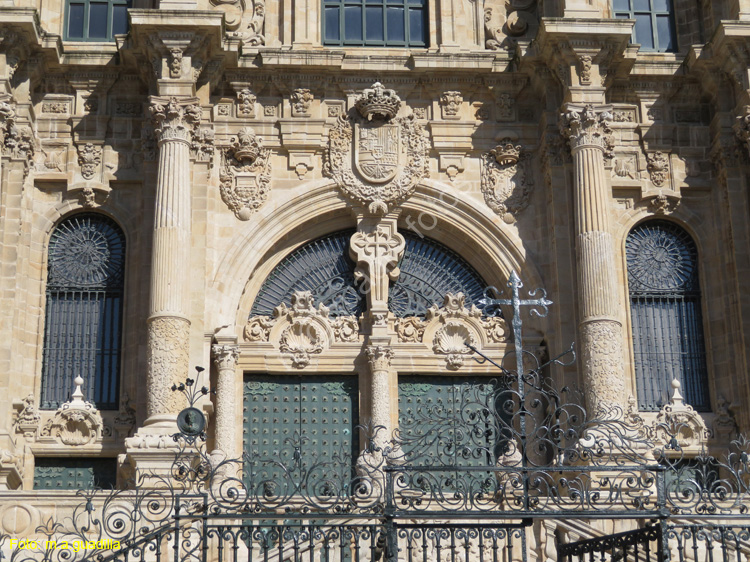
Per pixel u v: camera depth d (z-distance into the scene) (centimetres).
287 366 2731
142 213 2714
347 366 2742
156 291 2514
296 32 2858
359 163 2797
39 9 2858
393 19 2952
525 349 2731
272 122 2817
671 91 2877
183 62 2647
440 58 2816
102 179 2753
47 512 2061
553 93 2805
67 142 2766
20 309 2636
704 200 2859
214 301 2677
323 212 2798
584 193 2644
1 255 2608
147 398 2472
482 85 2864
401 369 2744
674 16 2973
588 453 1708
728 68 2752
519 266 2786
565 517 1528
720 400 2709
